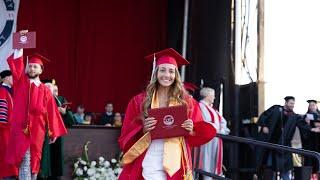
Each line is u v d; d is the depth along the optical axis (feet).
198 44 63.10
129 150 27.12
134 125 27.71
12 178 41.55
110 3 67.92
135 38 68.33
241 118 60.39
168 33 67.92
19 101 38.99
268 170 50.83
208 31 62.95
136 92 68.08
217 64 62.18
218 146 48.01
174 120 26.99
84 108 66.59
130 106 28.12
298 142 54.44
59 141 44.45
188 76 62.75
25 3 65.16
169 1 68.28
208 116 47.88
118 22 68.13
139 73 68.33
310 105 57.21
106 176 46.14
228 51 61.93
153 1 68.74
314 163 53.83
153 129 26.96
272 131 53.93
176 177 27.09
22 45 37.27
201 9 63.46
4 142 41.73
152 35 68.69
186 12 64.18
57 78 65.82
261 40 61.62
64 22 66.54
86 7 67.21
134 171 27.17
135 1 68.49
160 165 27.02
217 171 47.93
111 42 67.87
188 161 27.53
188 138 28.09
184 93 28.17
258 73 61.05
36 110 39.32
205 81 62.08
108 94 67.51
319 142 54.95
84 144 47.26
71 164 46.78
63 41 66.39
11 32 64.49
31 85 39.88
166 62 27.99
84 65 66.90
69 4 66.85
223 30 62.34
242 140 38.99
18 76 38.60
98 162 47.32
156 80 28.02
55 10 66.28
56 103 45.19
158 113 27.09
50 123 40.47
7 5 64.69
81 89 66.69
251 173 55.88
